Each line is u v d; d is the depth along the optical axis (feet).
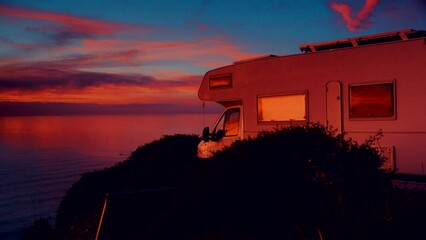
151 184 50.16
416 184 25.22
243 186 21.83
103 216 24.23
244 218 20.83
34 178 484.33
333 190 19.19
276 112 35.40
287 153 22.31
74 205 56.08
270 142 23.52
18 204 284.61
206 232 21.17
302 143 22.94
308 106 33.17
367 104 30.12
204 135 39.58
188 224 22.08
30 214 215.92
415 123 28.09
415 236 15.94
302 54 33.68
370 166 21.04
